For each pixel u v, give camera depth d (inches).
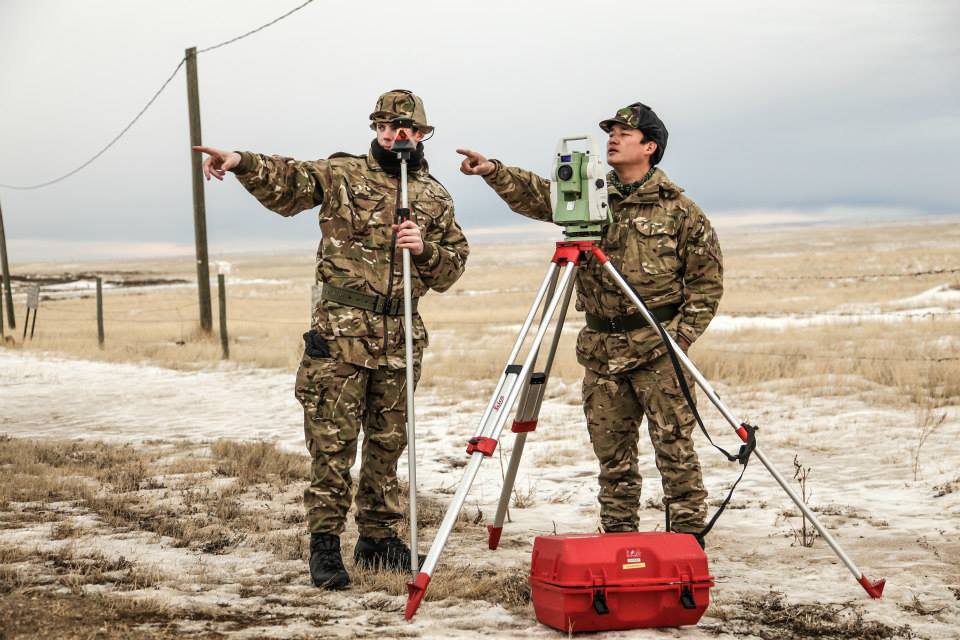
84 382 665.0
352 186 174.7
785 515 234.8
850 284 1859.0
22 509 244.8
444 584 165.6
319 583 167.6
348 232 173.6
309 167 172.1
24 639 129.0
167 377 697.0
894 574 176.9
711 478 292.2
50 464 322.0
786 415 405.7
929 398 438.9
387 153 179.2
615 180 186.9
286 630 140.3
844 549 199.2
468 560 190.2
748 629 145.3
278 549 200.2
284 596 162.7
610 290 178.9
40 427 451.2
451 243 186.2
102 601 152.1
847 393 463.5
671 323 178.2
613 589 139.6
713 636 142.0
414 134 180.2
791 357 591.8
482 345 858.1
